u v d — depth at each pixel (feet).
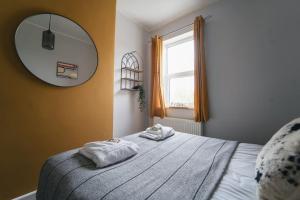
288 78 5.41
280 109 5.56
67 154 3.58
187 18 8.41
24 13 4.47
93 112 6.29
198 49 7.39
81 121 5.90
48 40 4.94
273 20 5.68
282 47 5.51
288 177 1.69
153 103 9.26
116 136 8.26
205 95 7.18
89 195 2.18
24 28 4.45
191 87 8.59
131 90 9.03
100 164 3.00
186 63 8.86
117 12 8.25
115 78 8.19
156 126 5.65
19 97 4.43
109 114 6.88
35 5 4.67
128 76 8.87
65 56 5.38
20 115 4.46
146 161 3.39
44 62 4.87
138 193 2.24
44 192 2.88
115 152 3.37
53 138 5.14
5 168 4.23
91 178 2.60
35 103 4.75
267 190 1.79
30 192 4.66
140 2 7.47
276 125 5.63
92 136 6.24
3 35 4.13
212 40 7.22
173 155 3.75
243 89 6.35
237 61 6.50
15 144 4.38
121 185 2.44
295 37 5.28
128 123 8.87
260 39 5.95
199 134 7.31
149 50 10.04
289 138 2.19
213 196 2.27
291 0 5.35
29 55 4.55
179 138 5.22
